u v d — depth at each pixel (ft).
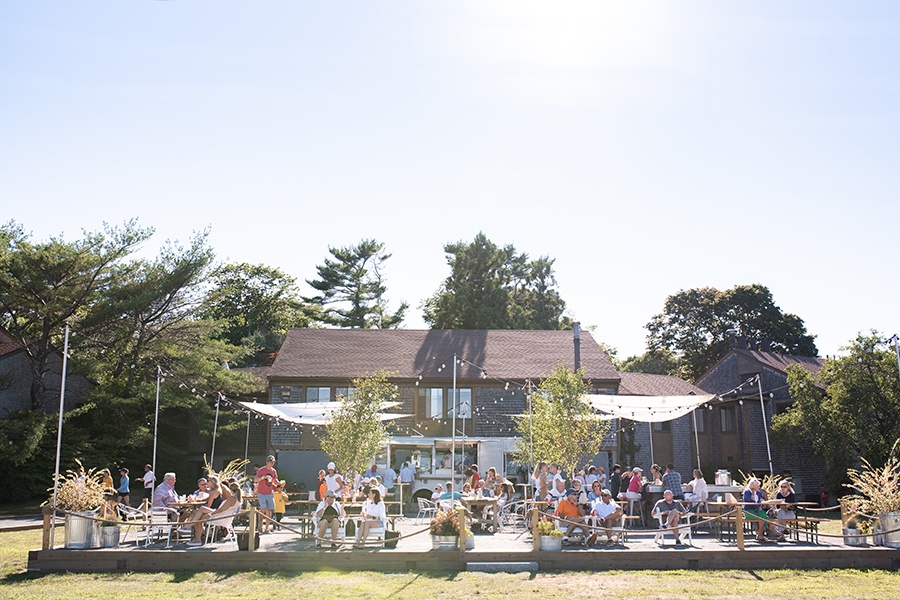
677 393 143.64
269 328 226.58
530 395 94.32
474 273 201.57
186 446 136.77
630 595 45.98
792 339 212.84
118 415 121.90
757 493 65.46
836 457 118.01
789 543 61.21
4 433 101.91
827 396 125.08
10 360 119.14
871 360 114.93
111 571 53.26
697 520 70.90
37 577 51.67
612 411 89.04
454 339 141.08
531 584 48.96
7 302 113.91
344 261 230.27
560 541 55.42
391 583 49.16
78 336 119.96
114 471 123.24
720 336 216.13
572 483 78.64
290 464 116.78
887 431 113.29
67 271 114.42
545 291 220.84
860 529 59.82
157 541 60.39
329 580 50.11
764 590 47.62
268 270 236.63
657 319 228.63
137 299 117.60
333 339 139.13
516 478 109.40
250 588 47.80
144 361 125.90
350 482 78.48
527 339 142.20
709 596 45.91
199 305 130.93
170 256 127.34
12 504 107.86
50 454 110.22
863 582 50.26
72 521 55.31
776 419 122.72
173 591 46.98
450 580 50.14
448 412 126.41
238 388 128.88
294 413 93.56
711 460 144.87
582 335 143.95
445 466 105.09
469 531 56.95
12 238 120.78
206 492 68.23
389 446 103.55
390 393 91.25
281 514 74.69
